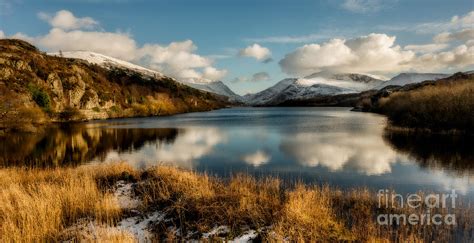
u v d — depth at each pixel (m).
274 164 25.58
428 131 42.28
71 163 27.92
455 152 29.14
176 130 57.59
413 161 25.77
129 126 68.12
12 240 9.27
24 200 11.14
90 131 57.50
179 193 12.82
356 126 57.44
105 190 14.24
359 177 20.78
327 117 89.00
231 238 9.10
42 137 48.44
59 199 12.00
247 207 10.69
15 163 28.22
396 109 65.81
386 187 18.22
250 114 128.62
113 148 36.91
